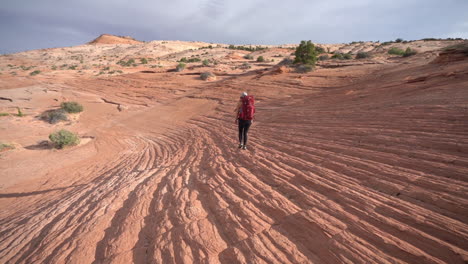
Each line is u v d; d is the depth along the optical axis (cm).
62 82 4981
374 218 254
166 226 305
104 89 4197
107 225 345
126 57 10544
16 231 423
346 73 2472
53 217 451
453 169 316
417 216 243
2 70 7431
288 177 415
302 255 219
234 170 511
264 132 913
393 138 484
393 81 1473
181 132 1627
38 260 285
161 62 7931
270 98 2158
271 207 317
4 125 2333
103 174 883
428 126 493
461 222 222
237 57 7756
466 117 475
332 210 285
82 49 13388
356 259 203
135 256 252
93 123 2592
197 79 4175
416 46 6325
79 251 280
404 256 197
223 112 1961
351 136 577
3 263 310
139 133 1950
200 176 514
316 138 642
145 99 3388
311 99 1652
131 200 434
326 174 397
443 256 189
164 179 550
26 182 1066
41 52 12506
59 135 1781
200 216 320
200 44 16012
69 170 1164
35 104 3347
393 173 347
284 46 12669
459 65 1390
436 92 794
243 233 266
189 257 235
